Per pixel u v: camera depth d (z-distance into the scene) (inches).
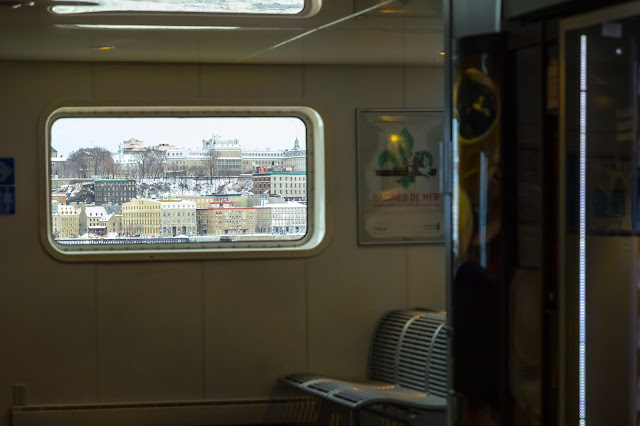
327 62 256.7
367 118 261.3
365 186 262.1
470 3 138.1
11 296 252.1
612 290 135.9
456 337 140.0
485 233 136.1
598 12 122.4
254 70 257.3
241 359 260.4
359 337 263.7
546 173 130.3
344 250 262.8
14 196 250.4
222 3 190.2
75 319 254.8
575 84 129.6
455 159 140.1
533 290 133.2
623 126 135.0
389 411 227.9
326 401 254.5
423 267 266.4
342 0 189.8
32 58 245.4
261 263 260.5
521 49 132.0
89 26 207.3
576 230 132.3
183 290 258.4
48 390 254.5
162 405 257.1
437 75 264.4
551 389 133.3
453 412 141.5
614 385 137.4
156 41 224.4
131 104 252.8
